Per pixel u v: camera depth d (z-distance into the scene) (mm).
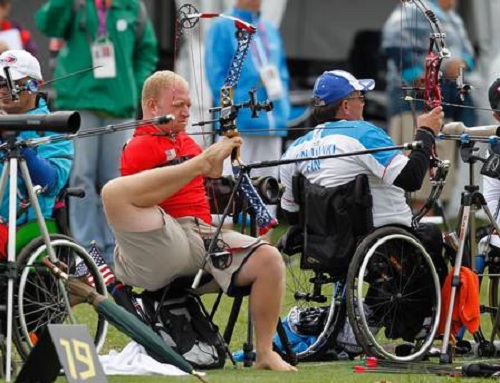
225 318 34281
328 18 49562
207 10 45094
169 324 27016
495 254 30359
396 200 28375
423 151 27828
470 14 48094
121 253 26797
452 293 28203
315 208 28266
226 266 26797
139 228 26156
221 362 27172
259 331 27031
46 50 46594
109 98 42062
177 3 46469
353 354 29484
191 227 27047
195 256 26875
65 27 41969
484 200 28672
